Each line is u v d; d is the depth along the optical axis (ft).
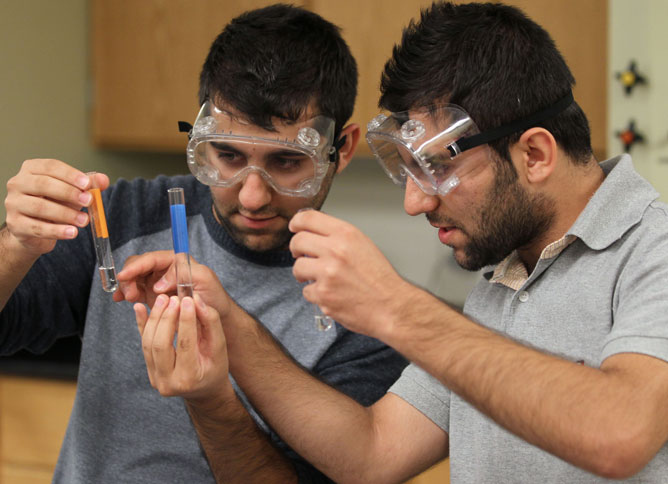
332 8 9.11
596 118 8.48
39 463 7.93
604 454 2.95
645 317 3.24
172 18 9.43
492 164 3.71
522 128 3.68
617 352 3.21
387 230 10.44
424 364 3.21
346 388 4.65
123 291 4.13
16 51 8.33
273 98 4.00
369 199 10.50
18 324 4.78
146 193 5.02
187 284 3.70
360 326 3.27
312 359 4.65
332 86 4.27
